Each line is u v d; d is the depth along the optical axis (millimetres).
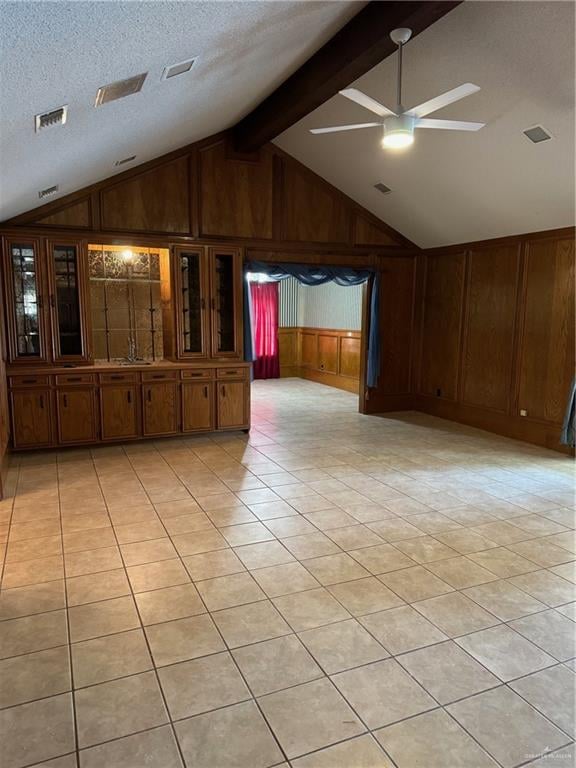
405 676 2119
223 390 5957
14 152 2725
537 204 5047
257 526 3531
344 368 9328
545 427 5609
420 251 7273
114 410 5453
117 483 4375
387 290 7164
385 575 2904
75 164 3920
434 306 7156
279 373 10695
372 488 4316
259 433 6191
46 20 1536
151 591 2711
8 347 5031
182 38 2279
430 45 3627
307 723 1874
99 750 1752
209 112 4430
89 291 5340
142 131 3908
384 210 6598
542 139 4137
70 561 3018
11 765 1691
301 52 3770
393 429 6441
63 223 5227
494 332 6199
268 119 4977
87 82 2232
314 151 5898
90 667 2146
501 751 1766
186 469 4781
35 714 1900
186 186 5742
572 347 5266
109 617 2486
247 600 2639
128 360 6008
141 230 5562
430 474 4703
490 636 2387
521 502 4035
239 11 2314
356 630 2412
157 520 3613
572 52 3236
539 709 1955
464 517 3732
